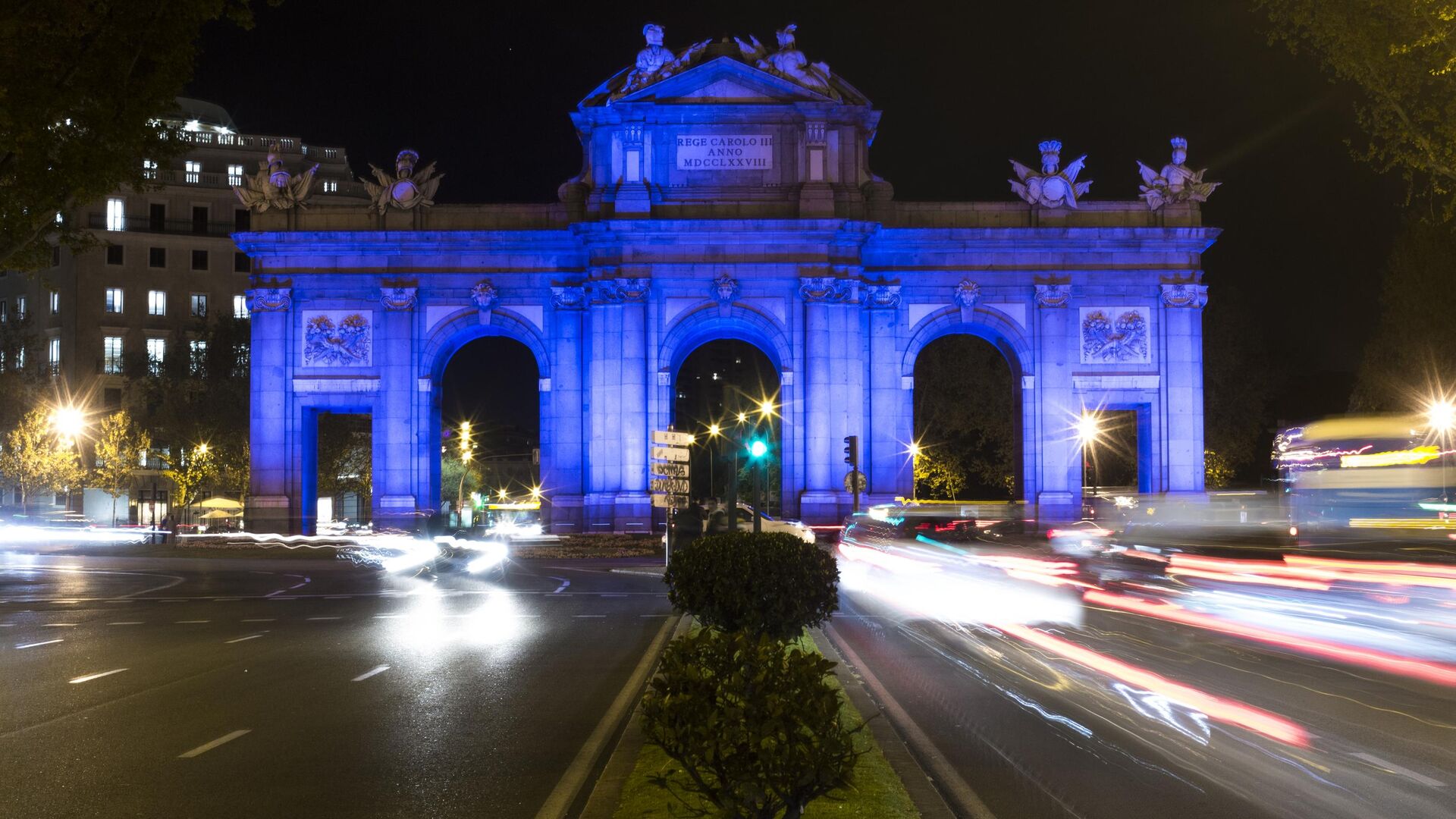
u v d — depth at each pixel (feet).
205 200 359.87
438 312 220.64
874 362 219.00
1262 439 341.62
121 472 311.06
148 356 337.11
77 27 87.61
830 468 207.92
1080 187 223.71
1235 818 38.91
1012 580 139.03
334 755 48.70
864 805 36.58
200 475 308.40
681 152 212.23
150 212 353.92
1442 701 59.93
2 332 339.16
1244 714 56.90
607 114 211.61
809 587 60.34
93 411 340.59
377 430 218.59
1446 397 204.64
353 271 220.23
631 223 206.69
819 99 210.79
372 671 72.43
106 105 90.79
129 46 90.74
